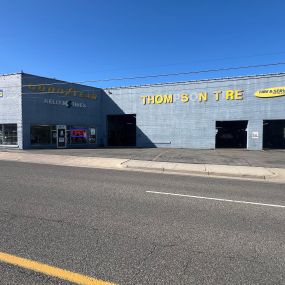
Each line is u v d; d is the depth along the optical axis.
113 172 14.26
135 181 11.52
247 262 4.53
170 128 34.00
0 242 5.06
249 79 30.78
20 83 28.48
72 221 6.25
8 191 9.04
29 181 10.86
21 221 6.18
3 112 29.45
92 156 20.95
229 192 9.73
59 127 31.98
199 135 32.78
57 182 10.77
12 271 4.11
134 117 38.53
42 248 4.86
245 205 7.93
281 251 4.95
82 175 12.76
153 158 19.77
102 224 6.10
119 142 39.09
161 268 4.29
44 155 21.53
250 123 30.80
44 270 4.15
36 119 29.81
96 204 7.68
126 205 7.65
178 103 33.62
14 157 20.56
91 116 35.62
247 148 30.88
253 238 5.50
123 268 4.26
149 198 8.51
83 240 5.23
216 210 7.37
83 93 34.66
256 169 15.51
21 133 28.61
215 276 4.09
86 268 4.23
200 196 8.95
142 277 4.03
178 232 5.74
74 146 33.50
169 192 9.44
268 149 31.08
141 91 35.25
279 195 9.44
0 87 29.52
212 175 14.35
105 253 4.73
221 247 5.07
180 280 3.97
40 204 7.54
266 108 30.25
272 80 29.95
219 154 23.75
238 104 31.22
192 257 4.66
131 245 5.07
